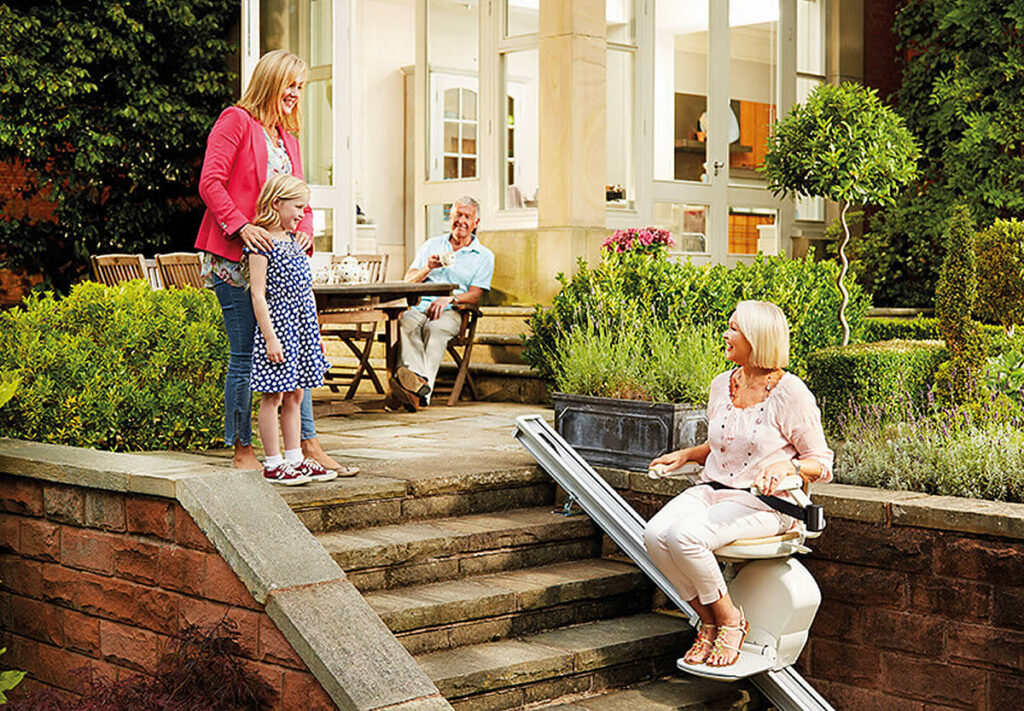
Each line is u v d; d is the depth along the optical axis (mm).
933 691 4527
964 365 6008
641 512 5363
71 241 12188
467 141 10164
